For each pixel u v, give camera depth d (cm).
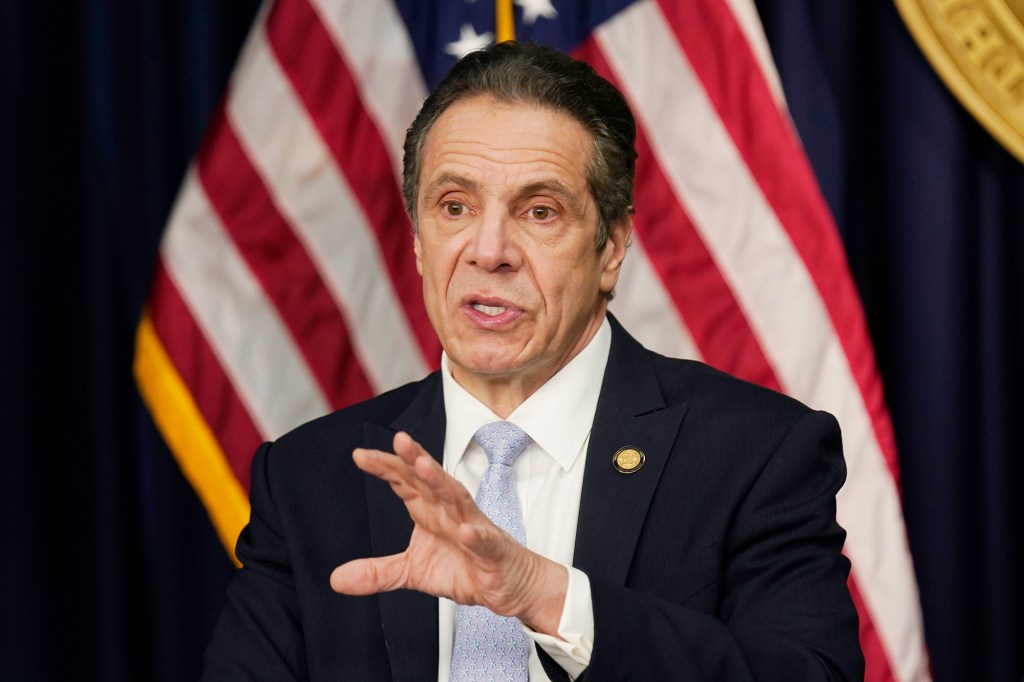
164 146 1155
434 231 604
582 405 633
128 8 1155
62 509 1130
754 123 1070
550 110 596
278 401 1077
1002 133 1088
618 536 595
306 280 1087
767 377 1056
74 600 1134
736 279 1065
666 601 540
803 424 627
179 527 1138
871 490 1040
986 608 1127
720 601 596
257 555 658
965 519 1116
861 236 1156
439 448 647
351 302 1094
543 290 592
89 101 1149
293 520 649
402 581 501
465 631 584
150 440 1139
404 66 1110
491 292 589
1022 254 1137
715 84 1078
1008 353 1136
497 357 593
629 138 627
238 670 623
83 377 1145
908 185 1123
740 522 604
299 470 670
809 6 1143
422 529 504
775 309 1059
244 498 1071
